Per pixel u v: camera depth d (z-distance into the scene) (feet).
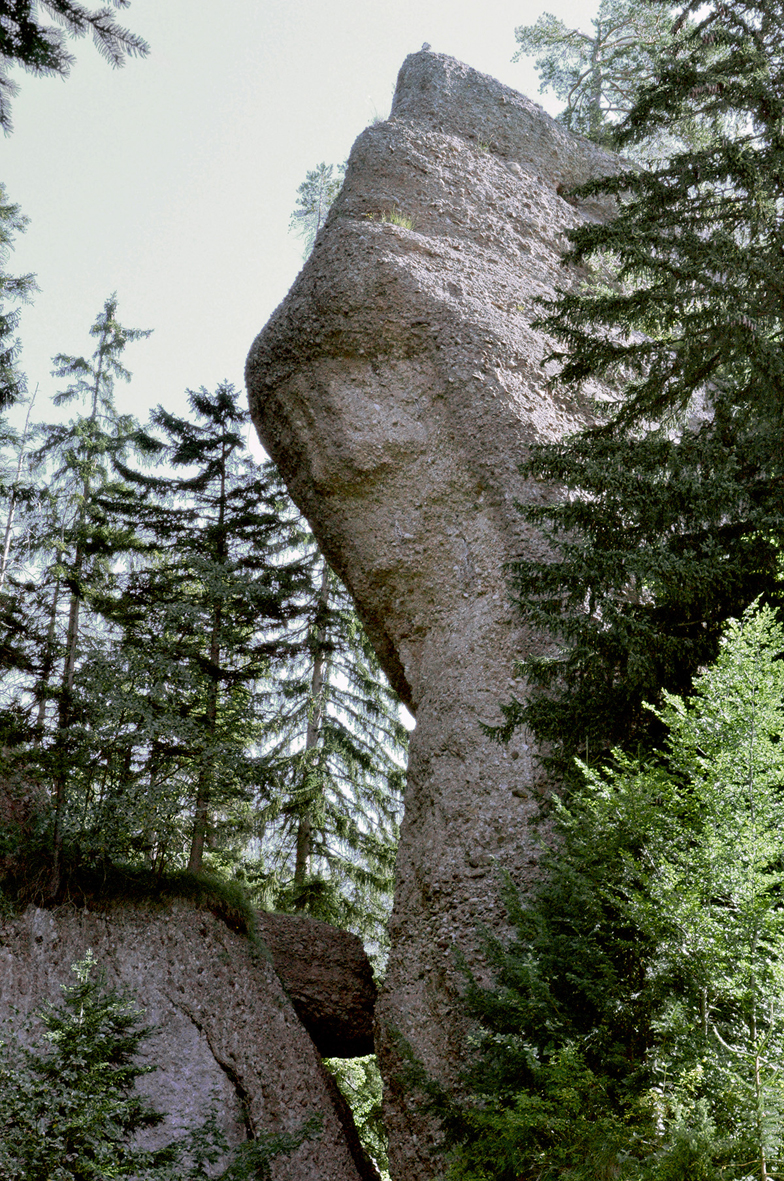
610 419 45.34
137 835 55.62
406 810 45.98
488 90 75.20
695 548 33.94
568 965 24.36
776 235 39.55
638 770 26.17
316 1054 52.34
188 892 53.26
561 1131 20.56
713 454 35.60
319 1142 49.32
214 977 51.39
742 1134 18.04
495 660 43.98
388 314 52.60
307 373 53.78
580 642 33.37
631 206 40.81
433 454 50.08
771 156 40.01
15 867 51.31
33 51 19.25
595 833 24.95
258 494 68.80
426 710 45.88
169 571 66.39
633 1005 22.39
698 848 23.03
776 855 22.31
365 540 50.96
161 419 69.87
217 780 57.72
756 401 38.29
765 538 32.55
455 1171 23.21
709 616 33.78
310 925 57.72
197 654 61.00
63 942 49.80
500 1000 24.30
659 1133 19.07
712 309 37.81
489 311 53.88
